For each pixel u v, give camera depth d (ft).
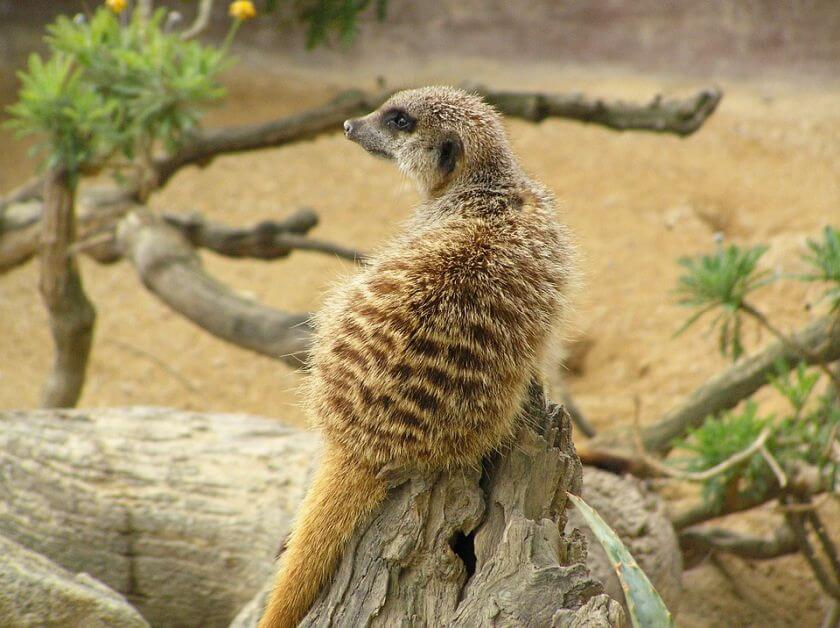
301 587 16.05
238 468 25.96
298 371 18.47
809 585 36.06
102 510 24.50
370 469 15.89
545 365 17.65
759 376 32.27
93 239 38.14
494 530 15.65
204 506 24.98
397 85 76.84
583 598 14.34
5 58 73.31
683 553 34.73
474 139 18.84
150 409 27.94
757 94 77.92
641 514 26.66
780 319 47.67
